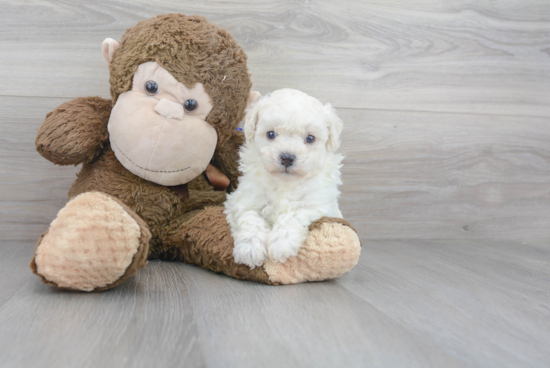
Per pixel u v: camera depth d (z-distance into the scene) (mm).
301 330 940
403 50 2129
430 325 1022
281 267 1298
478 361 840
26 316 951
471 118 2250
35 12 1778
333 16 2035
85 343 829
